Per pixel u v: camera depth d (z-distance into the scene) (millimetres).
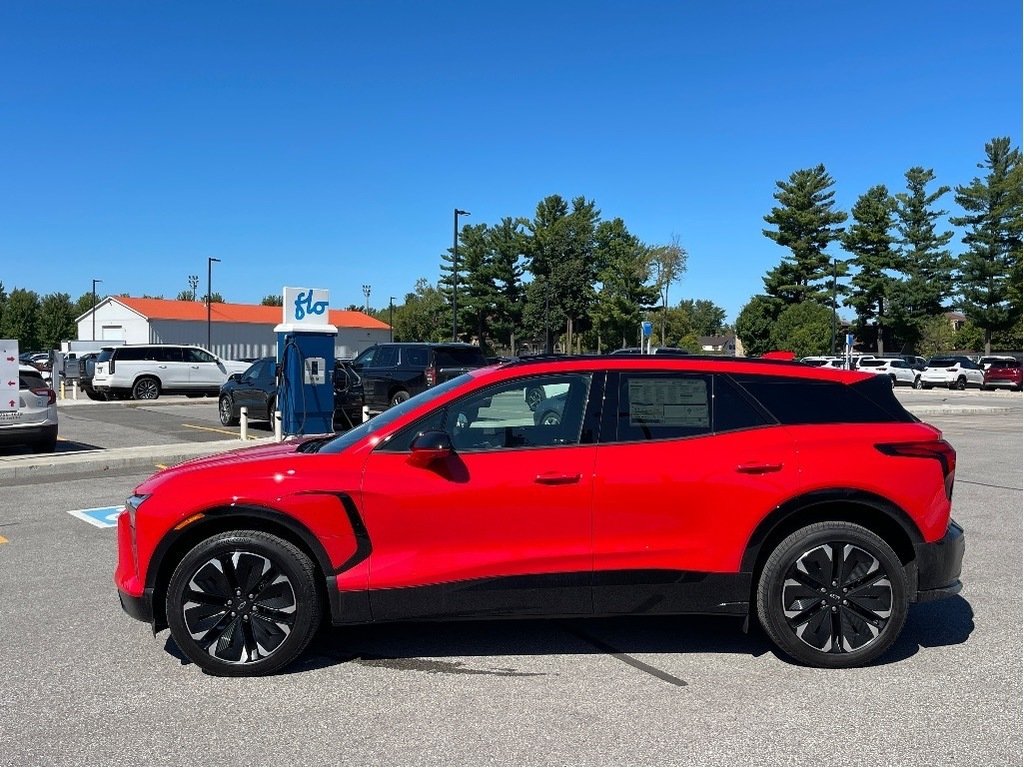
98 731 3639
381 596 4234
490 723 3721
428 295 101000
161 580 4305
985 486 10258
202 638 4230
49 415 12422
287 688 4117
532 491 4246
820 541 4340
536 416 4445
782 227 70625
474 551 4258
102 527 7797
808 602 4371
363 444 4371
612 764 3346
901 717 3783
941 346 74625
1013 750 3471
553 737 3584
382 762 3367
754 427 4445
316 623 4289
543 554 4262
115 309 72000
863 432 4453
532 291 77750
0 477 10883
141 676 4266
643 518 4301
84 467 11609
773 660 4508
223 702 3947
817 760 3381
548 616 4328
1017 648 4699
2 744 3512
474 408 4430
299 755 3426
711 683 4188
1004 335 68500
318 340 14625
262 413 17562
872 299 67875
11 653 4582
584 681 4211
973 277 61344
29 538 7340
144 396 26078
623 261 75938
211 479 4254
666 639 4848
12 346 11977
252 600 4273
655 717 3783
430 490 4227
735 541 4316
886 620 4355
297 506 4188
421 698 3998
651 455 4344
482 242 79250
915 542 4402
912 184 65125
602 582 4297
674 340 87312
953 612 5352
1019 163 60469
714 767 3324
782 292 70625
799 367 4645
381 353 20047
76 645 4711
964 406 26797
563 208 82688
